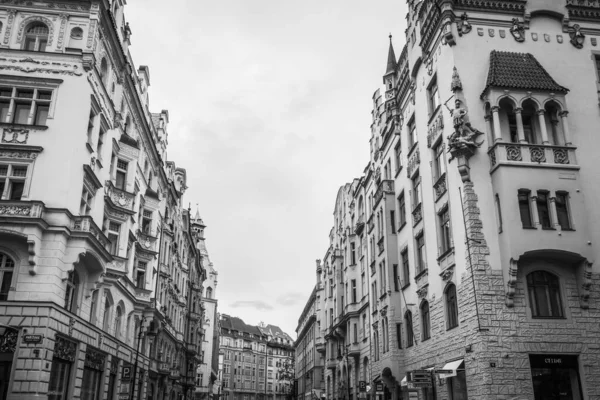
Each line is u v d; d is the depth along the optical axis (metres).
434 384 25.30
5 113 24.45
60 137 23.95
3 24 25.34
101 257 25.78
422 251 28.75
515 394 19.58
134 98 33.66
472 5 25.48
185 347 58.28
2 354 20.72
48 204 22.97
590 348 20.44
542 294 21.20
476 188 22.33
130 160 32.56
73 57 25.03
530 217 21.58
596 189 22.73
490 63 24.20
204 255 94.50
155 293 39.38
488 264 21.30
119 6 31.03
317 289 77.38
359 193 48.62
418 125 29.53
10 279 21.94
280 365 144.38
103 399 28.16
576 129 23.73
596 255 21.52
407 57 31.55
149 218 38.38
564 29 25.59
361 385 36.62
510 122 23.19
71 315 23.47
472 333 20.97
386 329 33.97
